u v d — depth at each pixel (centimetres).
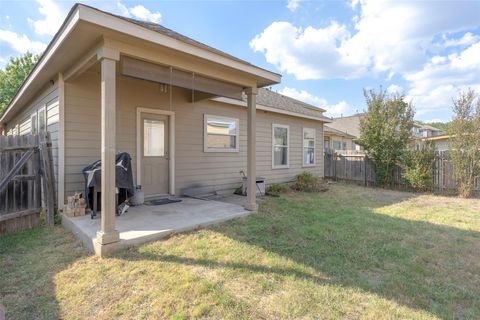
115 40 331
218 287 249
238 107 816
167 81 412
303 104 1395
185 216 461
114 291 244
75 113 493
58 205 481
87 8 287
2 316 209
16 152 430
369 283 262
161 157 633
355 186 1042
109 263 296
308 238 391
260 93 1059
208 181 736
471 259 327
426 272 289
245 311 215
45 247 353
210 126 740
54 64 429
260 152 900
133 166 575
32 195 448
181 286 249
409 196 824
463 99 820
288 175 1012
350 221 494
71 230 414
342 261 313
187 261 302
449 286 259
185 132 678
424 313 215
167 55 389
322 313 213
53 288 250
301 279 267
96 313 214
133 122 576
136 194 545
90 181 423
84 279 265
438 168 894
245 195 768
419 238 404
